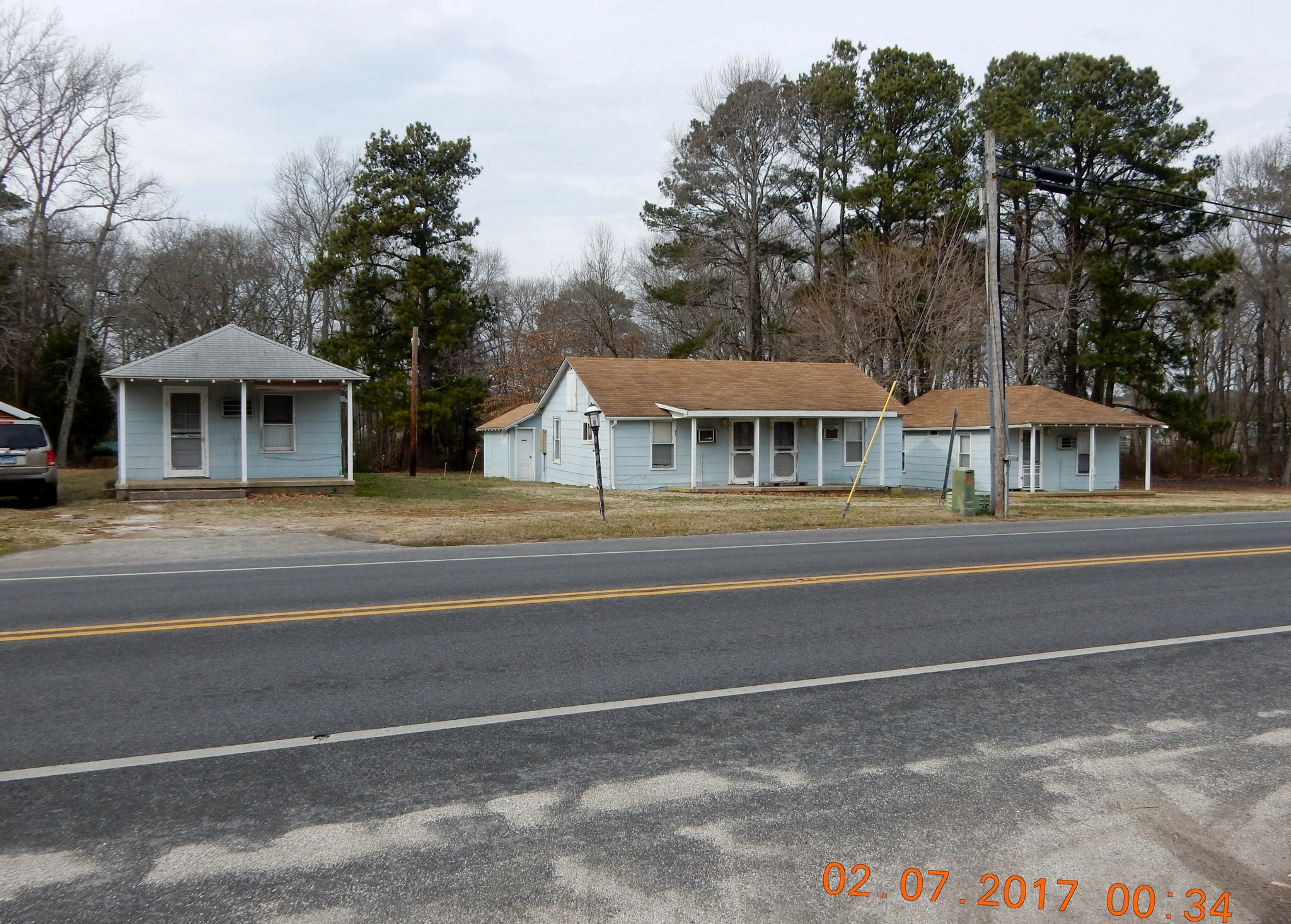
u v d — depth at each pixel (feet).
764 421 95.14
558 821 13.70
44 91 105.29
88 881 11.93
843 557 41.57
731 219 140.87
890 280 122.01
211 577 35.94
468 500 74.23
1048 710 19.07
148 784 15.03
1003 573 36.40
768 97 135.64
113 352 146.51
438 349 146.51
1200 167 121.90
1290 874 12.62
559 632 25.70
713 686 20.54
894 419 98.07
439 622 26.89
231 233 159.43
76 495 73.77
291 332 164.04
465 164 144.25
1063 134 123.85
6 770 15.61
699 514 62.08
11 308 108.99
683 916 11.19
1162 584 33.96
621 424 90.79
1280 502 88.79
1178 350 132.36
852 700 19.62
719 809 14.14
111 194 110.63
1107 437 109.29
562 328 165.27
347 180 164.35
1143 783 15.38
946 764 16.08
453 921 11.03
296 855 12.64
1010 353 130.62
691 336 158.51
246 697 19.62
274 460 77.10
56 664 22.20
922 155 130.00
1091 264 125.18
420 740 17.08
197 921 11.02
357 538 49.55
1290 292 135.95
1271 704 19.62
